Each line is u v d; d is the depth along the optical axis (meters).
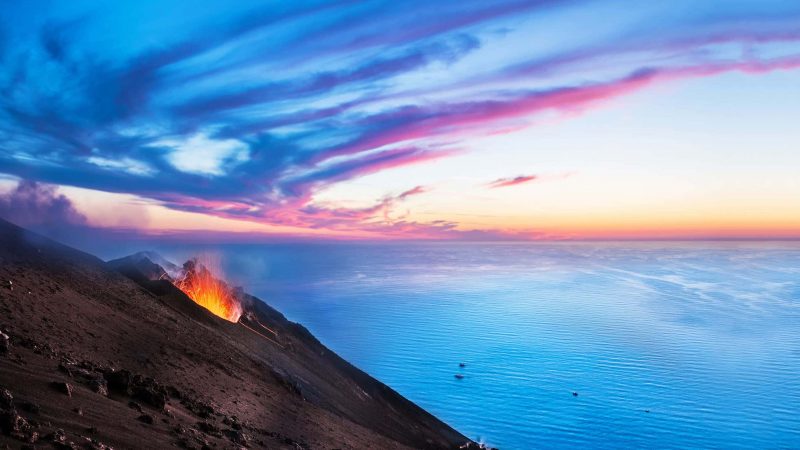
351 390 57.19
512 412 164.62
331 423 32.06
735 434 146.50
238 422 20.62
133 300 36.66
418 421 62.62
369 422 46.41
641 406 169.25
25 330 18.28
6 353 14.23
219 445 15.04
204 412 18.91
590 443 141.88
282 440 20.98
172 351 27.84
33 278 27.09
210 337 39.00
